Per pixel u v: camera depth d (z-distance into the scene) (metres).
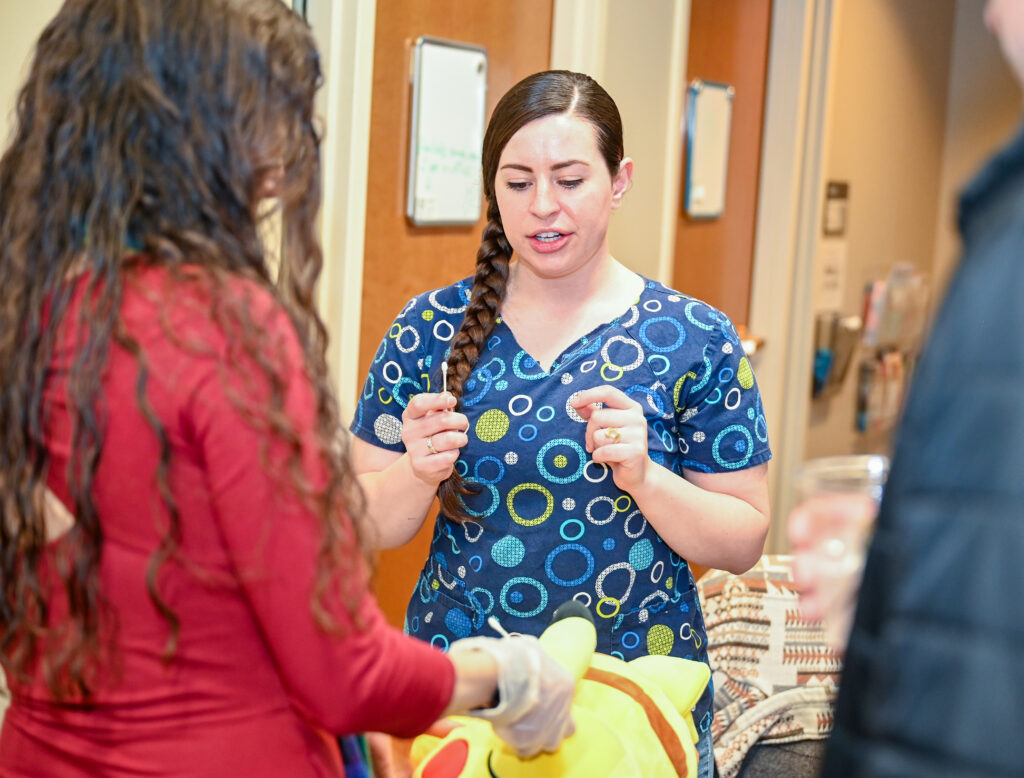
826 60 3.69
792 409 3.90
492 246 1.46
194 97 0.84
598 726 1.11
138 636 0.84
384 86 2.24
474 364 1.43
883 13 4.11
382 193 2.29
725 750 1.95
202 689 0.85
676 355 1.41
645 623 1.40
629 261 3.05
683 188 3.39
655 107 3.02
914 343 4.64
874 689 0.67
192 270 0.83
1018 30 0.69
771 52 3.71
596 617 1.38
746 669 2.12
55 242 0.85
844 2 3.78
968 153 4.93
